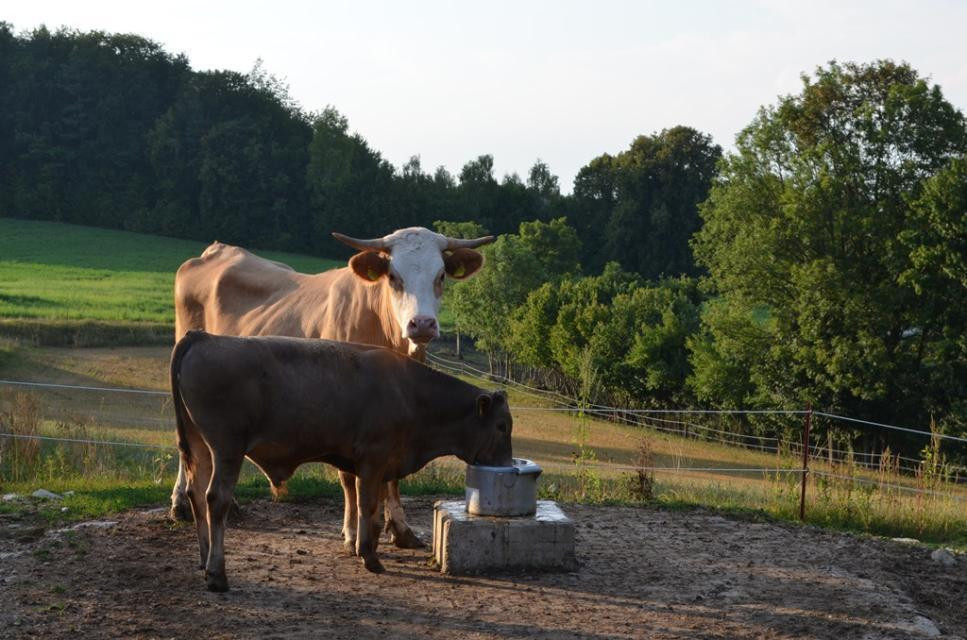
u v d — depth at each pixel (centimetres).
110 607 745
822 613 789
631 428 4222
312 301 1066
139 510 1120
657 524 1145
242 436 780
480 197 14050
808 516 1309
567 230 9800
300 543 978
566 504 1273
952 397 4106
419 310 889
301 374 802
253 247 12900
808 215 4244
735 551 1013
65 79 14275
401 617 741
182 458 825
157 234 12925
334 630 706
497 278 6988
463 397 880
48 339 5291
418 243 927
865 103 4441
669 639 712
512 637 704
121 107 14262
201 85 14688
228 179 12862
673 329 5272
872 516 1304
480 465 898
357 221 12938
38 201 13262
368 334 982
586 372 1566
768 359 4416
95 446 1575
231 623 714
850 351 4022
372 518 861
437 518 913
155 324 5688
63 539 957
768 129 4578
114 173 13750
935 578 953
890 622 772
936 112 4319
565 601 798
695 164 11219
